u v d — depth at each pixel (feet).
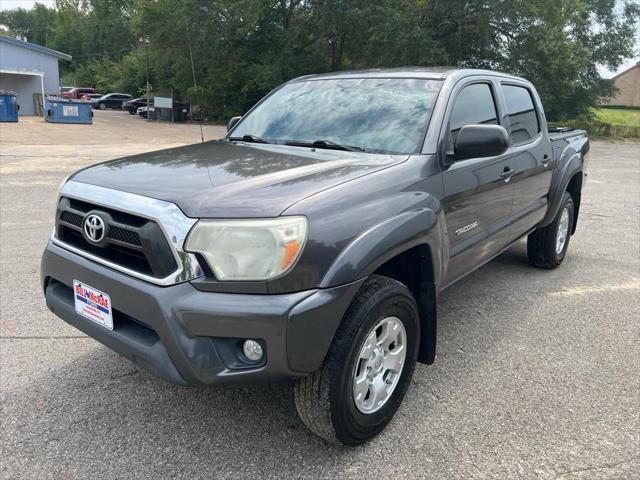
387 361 8.73
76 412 9.43
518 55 91.30
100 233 8.01
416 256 9.34
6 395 9.89
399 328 8.81
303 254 7.14
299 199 7.48
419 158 9.72
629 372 11.11
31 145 60.18
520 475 7.99
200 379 7.13
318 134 11.14
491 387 10.43
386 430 9.03
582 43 105.29
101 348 11.78
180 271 7.20
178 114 123.95
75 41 286.66
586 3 105.09
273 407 9.69
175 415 9.40
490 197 11.94
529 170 14.01
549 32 89.86
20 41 114.32
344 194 7.95
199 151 10.52
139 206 7.57
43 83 114.93
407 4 93.81
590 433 9.02
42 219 23.73
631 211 29.07
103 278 7.97
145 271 7.63
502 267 18.20
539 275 17.39
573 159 17.20
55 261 8.98
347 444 8.42
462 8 91.56
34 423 9.10
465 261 11.36
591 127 102.89
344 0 97.60
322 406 7.72
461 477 7.95
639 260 19.36
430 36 92.38
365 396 8.42
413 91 11.27
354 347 7.73
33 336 12.27
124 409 9.55
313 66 113.29
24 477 7.84
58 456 8.31
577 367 11.28
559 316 14.01
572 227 18.74
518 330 13.08
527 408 9.73
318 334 7.27
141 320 7.51
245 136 11.91
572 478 7.94
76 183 8.86
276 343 7.00
